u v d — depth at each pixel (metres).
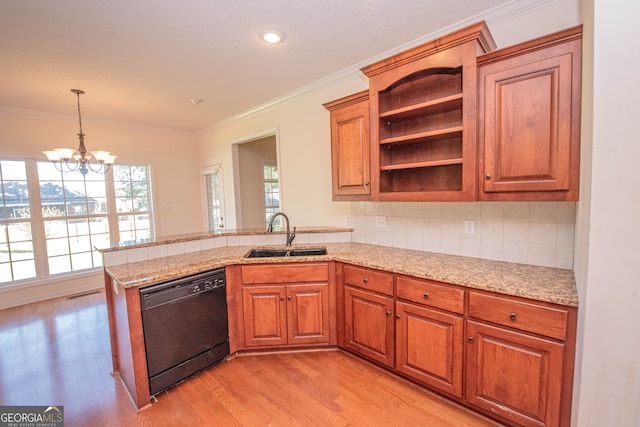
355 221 3.00
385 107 2.29
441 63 1.84
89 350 2.62
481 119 1.73
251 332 2.42
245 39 2.23
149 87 3.13
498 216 2.07
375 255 2.37
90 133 4.37
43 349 2.64
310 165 3.40
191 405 1.89
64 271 4.17
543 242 1.90
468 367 1.70
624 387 1.04
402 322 1.97
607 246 1.02
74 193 4.25
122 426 1.73
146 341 1.88
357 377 2.13
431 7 1.92
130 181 4.81
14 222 3.78
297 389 2.02
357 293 2.23
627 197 0.98
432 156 2.26
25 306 3.69
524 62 1.57
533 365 1.47
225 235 2.90
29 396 2.01
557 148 1.50
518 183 1.63
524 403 1.51
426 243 2.48
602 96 0.98
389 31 2.19
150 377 1.90
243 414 1.80
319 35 2.21
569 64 1.45
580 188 1.38
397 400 1.88
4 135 3.67
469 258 2.19
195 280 2.13
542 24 1.87
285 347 2.47
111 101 3.56
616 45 0.95
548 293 1.43
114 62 2.53
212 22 2.00
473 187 1.78
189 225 5.48
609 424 1.07
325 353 2.46
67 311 3.52
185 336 2.08
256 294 2.39
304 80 3.10
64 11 1.81
